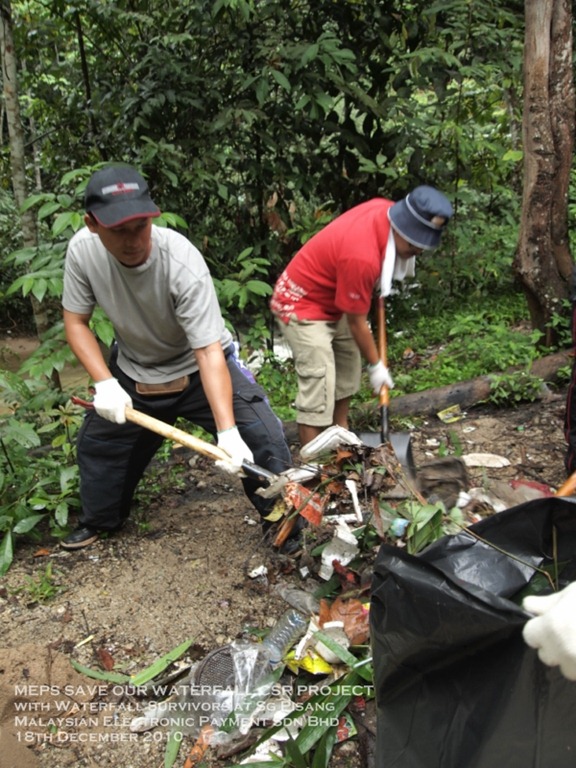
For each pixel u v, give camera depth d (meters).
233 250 5.98
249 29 5.33
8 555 3.03
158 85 5.30
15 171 4.39
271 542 3.07
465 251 6.72
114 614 2.78
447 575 1.57
